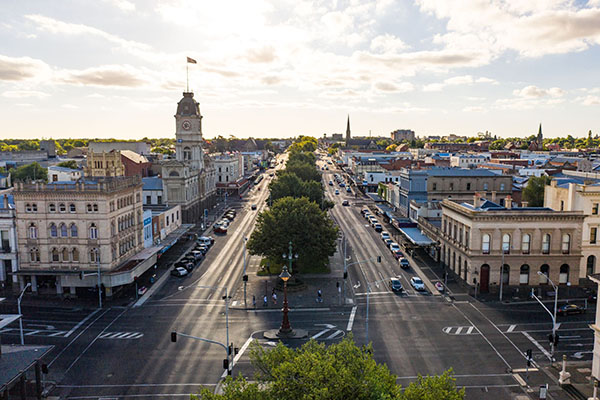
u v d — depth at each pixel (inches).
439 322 2379.4
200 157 5319.9
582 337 2199.8
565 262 2839.6
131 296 2785.4
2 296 2758.4
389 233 4461.1
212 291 2883.9
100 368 1904.5
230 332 2258.9
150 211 3481.8
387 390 1176.8
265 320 2417.6
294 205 3403.1
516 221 2802.7
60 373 1866.4
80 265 2746.1
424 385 1167.6
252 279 3120.1
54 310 2559.1
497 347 2091.5
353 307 2610.7
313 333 2245.3
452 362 1953.7
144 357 2001.7
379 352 2038.6
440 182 4530.0
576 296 2753.4
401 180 5004.9
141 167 5516.7
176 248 3932.1
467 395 1702.8
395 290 2859.3
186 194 4653.1
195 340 2170.3
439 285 2888.8
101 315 2488.9
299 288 2896.2
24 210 2733.8
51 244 2741.1
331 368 1138.0
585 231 2883.9
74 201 2709.2
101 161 3575.3
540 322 2378.2
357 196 7140.8
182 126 5157.5
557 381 1806.1
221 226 4616.1
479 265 2822.3
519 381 1804.9
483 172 4675.2
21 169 5895.7
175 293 2842.0
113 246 2792.8
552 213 2792.8
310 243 3100.4
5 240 2812.5
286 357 1279.5
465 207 2984.7
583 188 2844.5
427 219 3996.1
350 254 3722.9
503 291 2829.7
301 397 1130.7
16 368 1569.9
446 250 3309.5
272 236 3125.0
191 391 1728.6
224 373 1859.0
